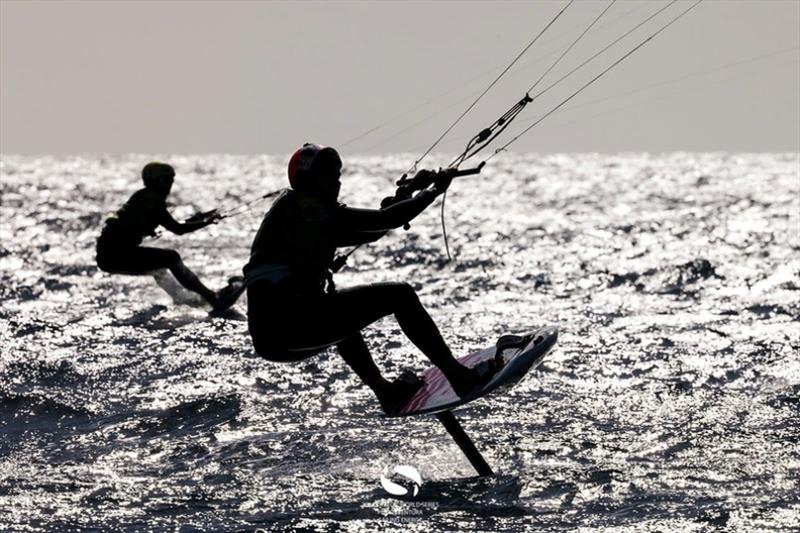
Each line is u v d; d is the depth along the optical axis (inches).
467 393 893.8
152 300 2290.8
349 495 940.0
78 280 2687.0
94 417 1259.2
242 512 890.1
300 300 831.7
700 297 2310.5
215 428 1188.5
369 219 845.8
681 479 964.6
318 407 1290.6
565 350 1648.6
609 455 1056.8
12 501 924.0
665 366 1515.7
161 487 971.3
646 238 4156.0
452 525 841.5
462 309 2176.4
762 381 1405.0
